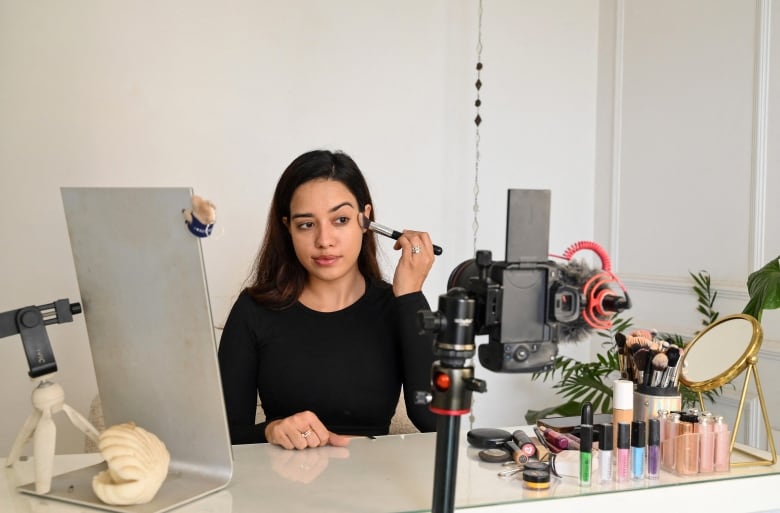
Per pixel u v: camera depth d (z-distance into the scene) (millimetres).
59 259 3029
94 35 3021
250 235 3248
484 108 3535
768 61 2820
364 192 1908
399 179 3434
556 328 1118
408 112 3432
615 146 3598
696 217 3154
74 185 3033
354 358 1891
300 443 1456
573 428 1528
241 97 3211
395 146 3422
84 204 1258
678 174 3248
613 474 1354
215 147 3189
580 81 3697
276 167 3271
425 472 1324
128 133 3084
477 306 1109
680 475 1355
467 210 3541
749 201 2898
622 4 3559
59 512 1137
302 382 1876
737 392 2922
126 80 3070
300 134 3295
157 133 3117
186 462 1287
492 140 3561
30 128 2977
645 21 3424
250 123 3229
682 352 1468
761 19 2830
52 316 1309
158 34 3096
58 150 3008
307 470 1330
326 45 3307
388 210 3426
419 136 3453
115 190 1216
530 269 1098
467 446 1483
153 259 1217
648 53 3408
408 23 3410
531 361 1104
